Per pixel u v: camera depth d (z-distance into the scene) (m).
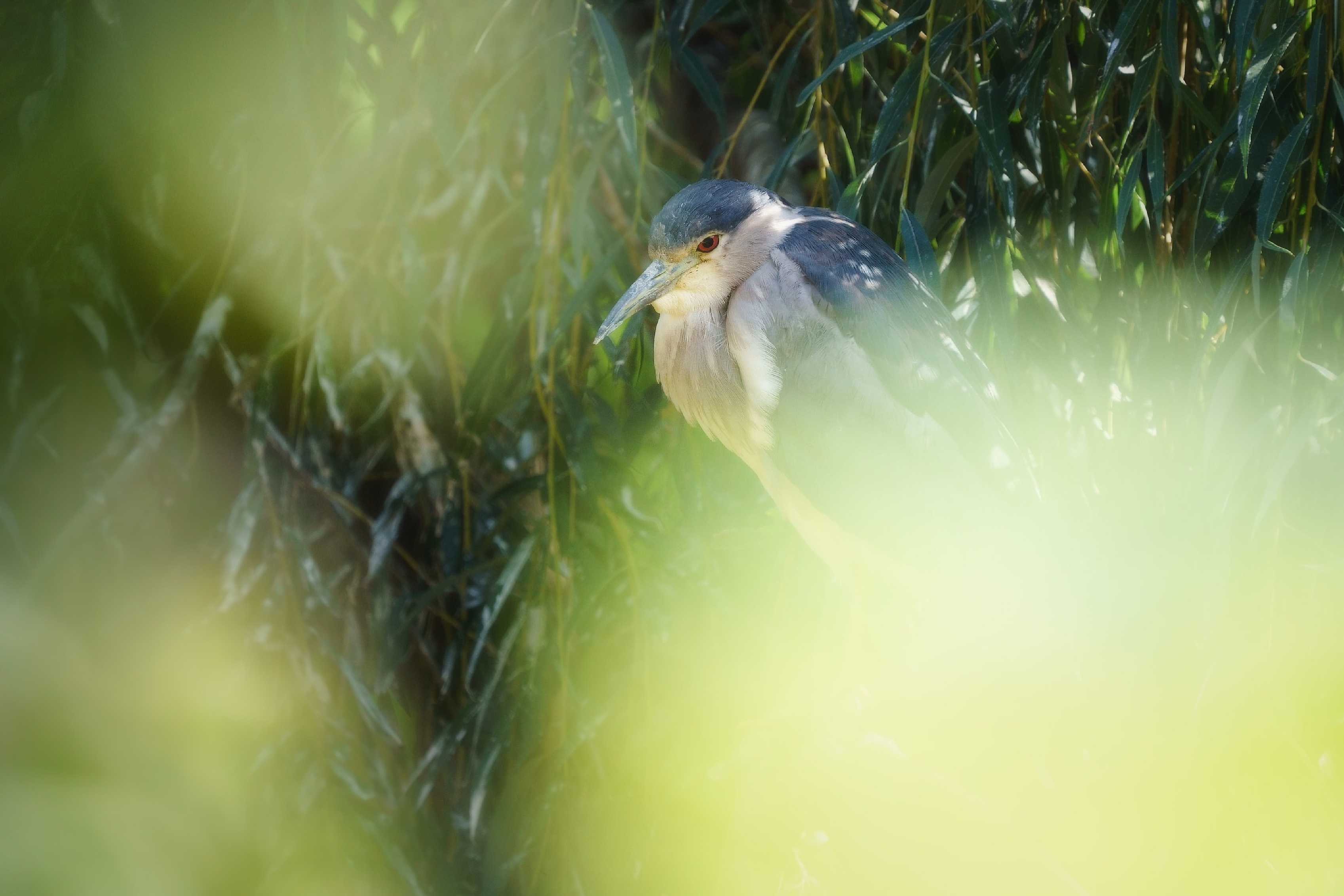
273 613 7.67
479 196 8.18
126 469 7.41
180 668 7.65
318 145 7.65
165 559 7.84
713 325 6.96
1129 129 6.27
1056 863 6.42
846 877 6.68
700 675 7.61
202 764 7.61
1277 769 6.24
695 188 6.96
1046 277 6.74
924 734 7.06
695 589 7.58
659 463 8.05
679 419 7.84
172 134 7.57
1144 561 6.29
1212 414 5.85
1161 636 6.27
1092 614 6.43
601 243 7.80
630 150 6.69
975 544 6.61
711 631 7.62
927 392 6.61
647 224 8.09
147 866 7.42
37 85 7.36
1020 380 6.63
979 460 6.57
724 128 7.50
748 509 7.84
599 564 7.65
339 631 7.99
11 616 7.40
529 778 7.56
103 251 7.59
